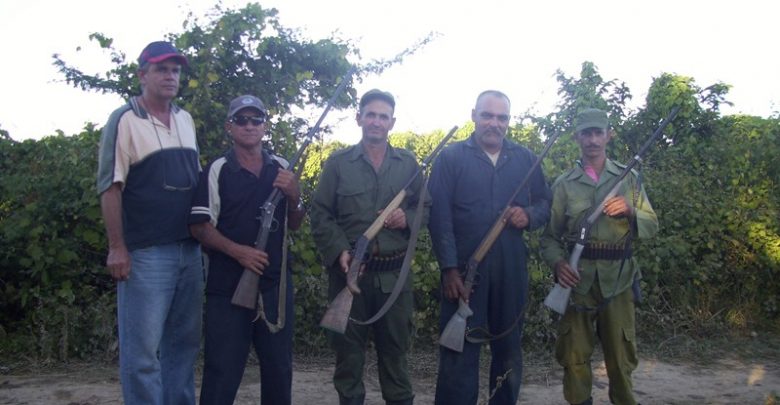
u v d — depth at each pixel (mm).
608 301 4102
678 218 6918
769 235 7031
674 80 8016
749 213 7133
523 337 6121
